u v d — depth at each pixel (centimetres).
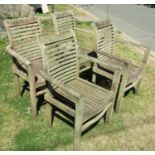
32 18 354
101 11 937
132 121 344
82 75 431
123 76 321
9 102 368
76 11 900
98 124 333
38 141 303
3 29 571
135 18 852
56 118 340
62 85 259
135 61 511
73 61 311
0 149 291
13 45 334
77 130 272
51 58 279
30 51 358
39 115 345
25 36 347
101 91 303
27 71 327
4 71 444
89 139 310
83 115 262
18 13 631
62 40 288
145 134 323
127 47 581
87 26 715
